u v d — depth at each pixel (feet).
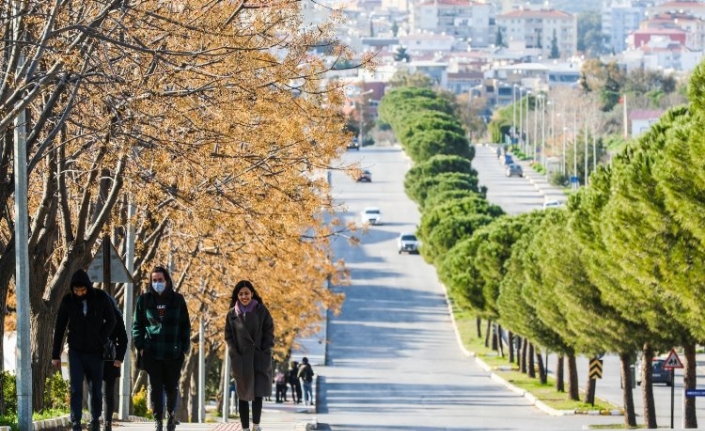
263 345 150.71
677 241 241.96
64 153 183.11
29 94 149.38
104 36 147.02
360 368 569.64
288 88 185.68
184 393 326.65
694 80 232.73
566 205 333.42
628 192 247.09
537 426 304.91
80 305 139.64
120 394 250.57
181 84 171.83
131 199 212.84
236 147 193.98
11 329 322.96
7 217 181.78
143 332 146.30
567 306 313.32
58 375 218.59
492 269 516.73
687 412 290.56
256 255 260.01
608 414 372.99
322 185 224.33
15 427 154.20
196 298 295.07
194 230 240.53
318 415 369.71
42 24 157.38
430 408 402.72
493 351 622.13
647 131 276.82
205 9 169.58
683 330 278.05
